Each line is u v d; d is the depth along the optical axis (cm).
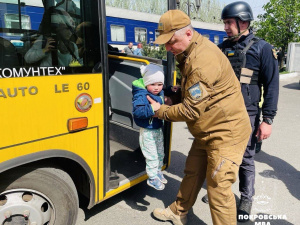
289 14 1512
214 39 1570
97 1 197
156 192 310
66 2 184
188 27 182
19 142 168
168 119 203
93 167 213
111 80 337
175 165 381
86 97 197
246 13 235
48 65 175
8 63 160
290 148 449
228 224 205
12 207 178
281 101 811
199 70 175
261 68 239
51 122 180
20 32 167
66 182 198
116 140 354
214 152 198
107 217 263
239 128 195
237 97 194
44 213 192
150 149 239
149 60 285
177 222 249
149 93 221
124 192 308
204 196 295
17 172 177
